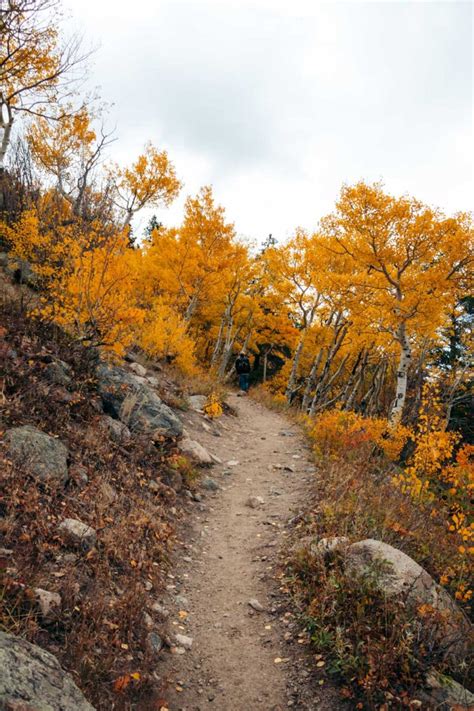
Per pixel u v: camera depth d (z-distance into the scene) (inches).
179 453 287.1
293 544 201.3
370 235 487.5
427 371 735.1
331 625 143.9
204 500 261.1
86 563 145.6
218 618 159.2
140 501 208.5
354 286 546.6
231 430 427.8
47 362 243.6
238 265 805.2
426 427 295.9
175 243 634.2
